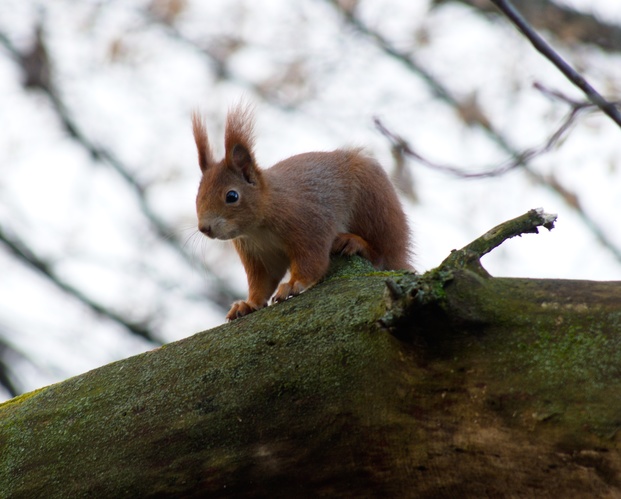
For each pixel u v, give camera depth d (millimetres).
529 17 18906
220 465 6617
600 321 5621
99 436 7051
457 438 5887
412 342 5883
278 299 9703
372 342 6328
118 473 6855
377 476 6277
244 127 10828
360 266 10312
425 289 5699
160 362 7320
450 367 5852
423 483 6141
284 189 10414
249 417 6598
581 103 9797
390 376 6156
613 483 5402
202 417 6730
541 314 5758
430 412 5965
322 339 6590
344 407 6293
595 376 5477
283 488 6555
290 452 6461
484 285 5879
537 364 5641
